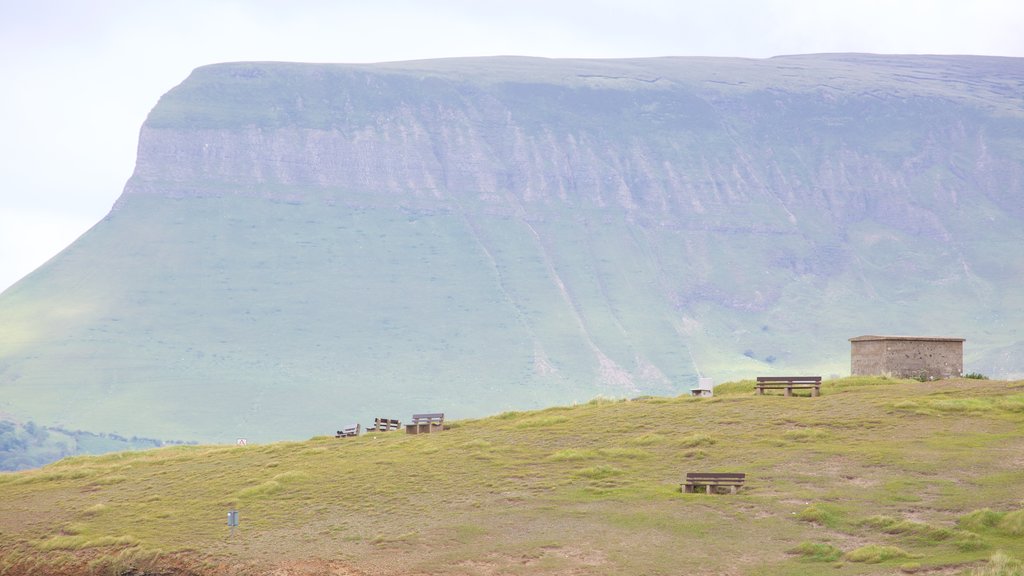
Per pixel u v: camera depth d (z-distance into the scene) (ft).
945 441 211.00
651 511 189.16
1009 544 160.66
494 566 172.04
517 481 214.48
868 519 174.91
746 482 199.31
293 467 245.24
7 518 230.48
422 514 200.13
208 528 206.39
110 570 192.95
